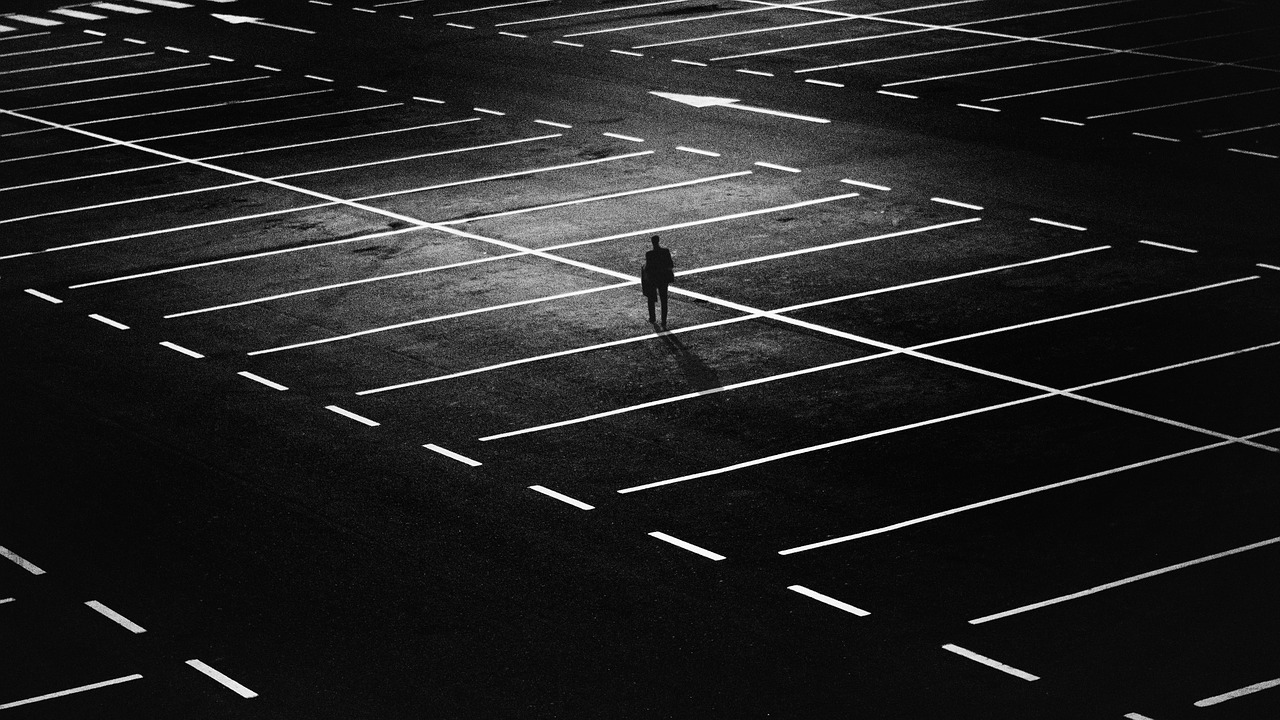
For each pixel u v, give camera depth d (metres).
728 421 16.53
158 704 11.51
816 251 22.23
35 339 20.09
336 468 15.73
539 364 18.47
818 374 17.75
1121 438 15.63
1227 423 15.88
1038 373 17.45
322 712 11.28
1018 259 21.39
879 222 23.39
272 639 12.40
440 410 17.17
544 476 15.35
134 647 12.38
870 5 40.78
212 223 25.16
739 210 24.42
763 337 19.03
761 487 14.87
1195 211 23.06
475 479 15.33
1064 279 20.50
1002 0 40.47
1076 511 14.09
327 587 13.23
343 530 14.31
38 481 15.72
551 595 12.93
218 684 11.76
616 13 41.47
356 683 11.66
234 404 17.61
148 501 15.14
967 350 18.25
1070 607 12.39
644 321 19.83
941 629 12.12
